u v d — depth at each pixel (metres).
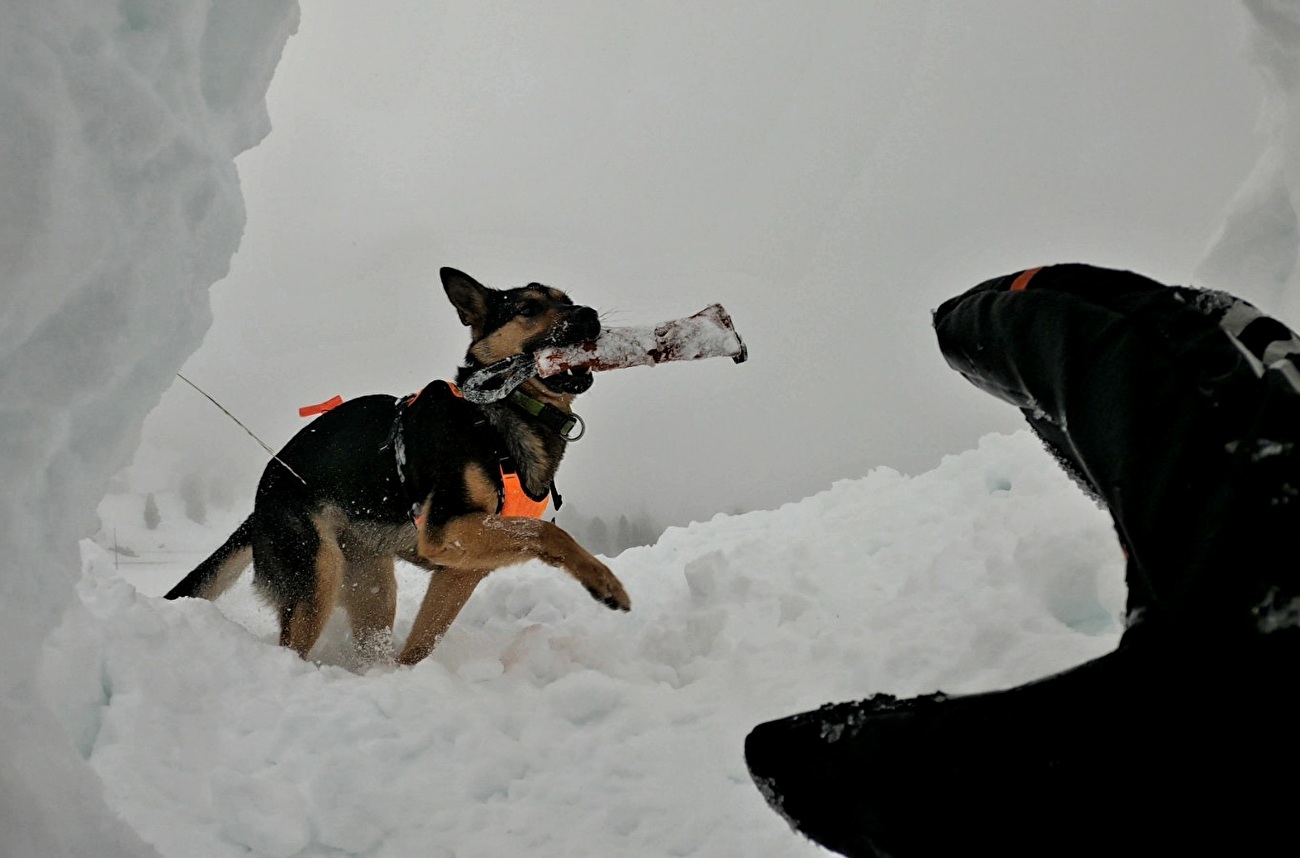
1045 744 0.70
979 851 0.70
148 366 1.75
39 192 1.32
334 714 3.39
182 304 1.80
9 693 1.36
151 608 3.79
